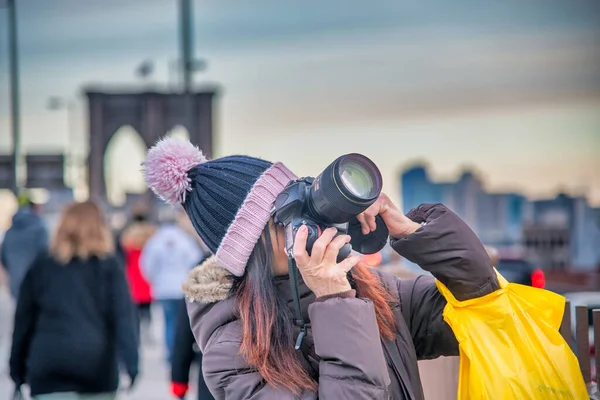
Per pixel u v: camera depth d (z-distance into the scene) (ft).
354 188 8.11
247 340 8.41
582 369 13.17
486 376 9.18
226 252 8.66
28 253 42.91
